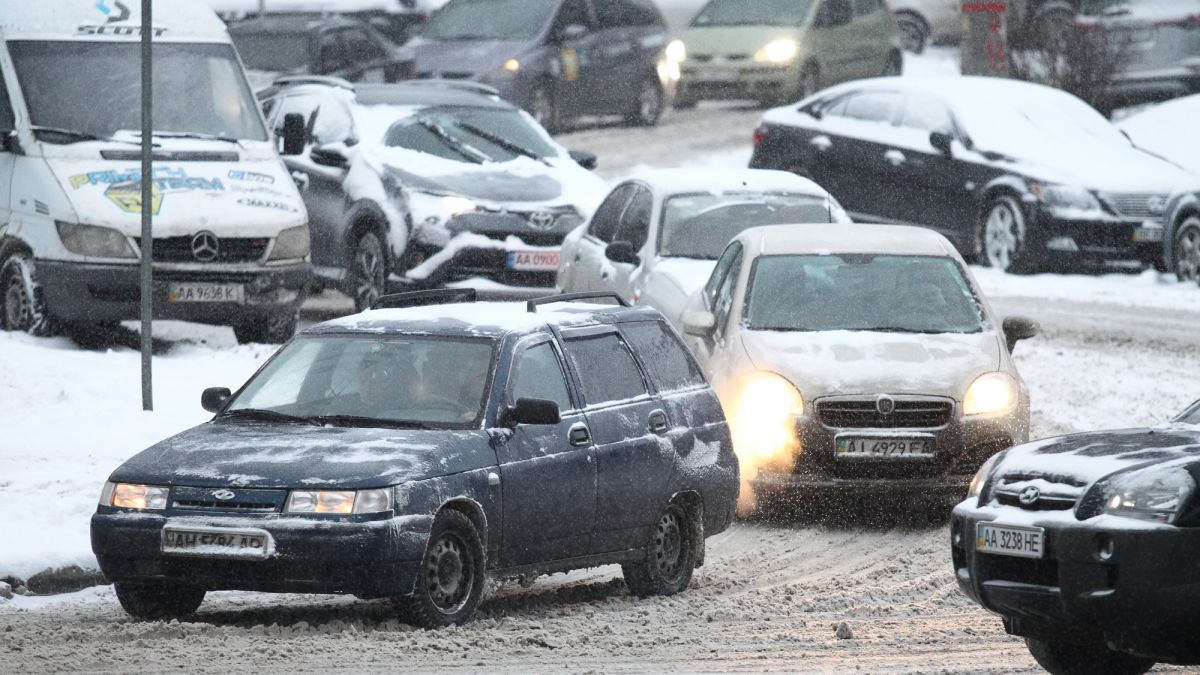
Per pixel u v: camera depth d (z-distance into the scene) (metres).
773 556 40.28
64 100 60.91
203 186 60.09
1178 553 24.59
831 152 88.94
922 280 46.81
